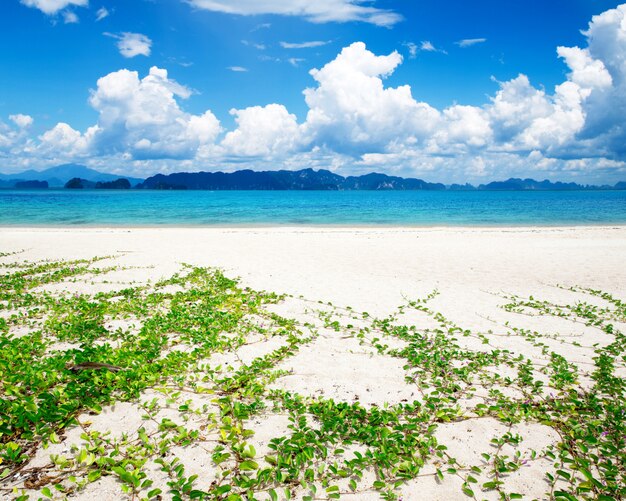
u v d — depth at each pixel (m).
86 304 10.80
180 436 5.15
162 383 6.72
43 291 12.59
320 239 26.50
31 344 8.23
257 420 5.80
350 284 14.50
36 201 81.94
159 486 4.39
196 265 17.42
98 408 5.70
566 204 79.12
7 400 5.79
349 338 9.32
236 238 26.86
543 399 6.67
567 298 13.29
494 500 4.37
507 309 11.94
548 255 20.48
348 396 6.61
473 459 5.08
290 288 13.74
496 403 6.49
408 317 10.92
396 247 22.86
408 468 4.74
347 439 5.25
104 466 4.62
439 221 43.81
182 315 10.35
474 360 8.14
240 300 12.07
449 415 5.97
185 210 60.75
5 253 19.86
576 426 5.70
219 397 6.41
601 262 18.80
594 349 9.03
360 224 40.59
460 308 11.96
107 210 58.72
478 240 26.27
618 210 60.06
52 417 5.36
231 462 4.84
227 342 8.59
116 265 17.28
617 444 5.28
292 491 4.43
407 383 7.11
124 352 7.57
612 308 12.27
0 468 4.58
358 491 4.46
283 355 8.12
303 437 5.20
